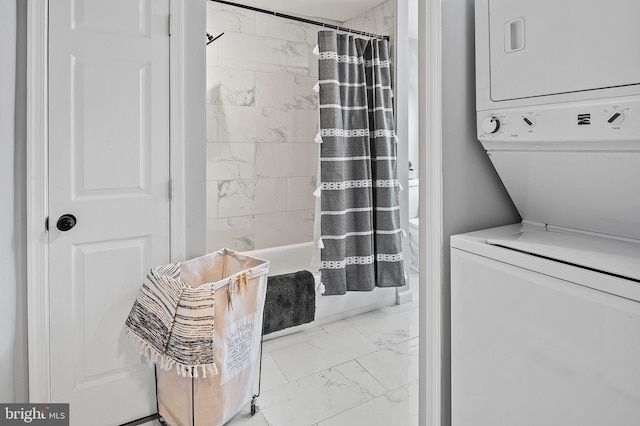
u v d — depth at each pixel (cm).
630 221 109
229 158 366
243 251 379
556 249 105
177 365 150
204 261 193
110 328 178
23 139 156
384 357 243
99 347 176
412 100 443
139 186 180
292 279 267
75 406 172
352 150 291
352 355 245
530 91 110
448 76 130
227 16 354
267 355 246
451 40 130
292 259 386
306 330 282
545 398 100
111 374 179
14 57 146
